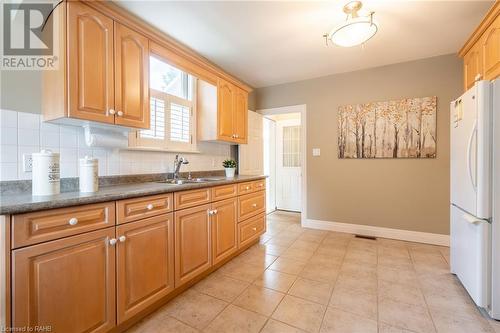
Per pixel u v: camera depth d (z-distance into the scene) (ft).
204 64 8.10
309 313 5.25
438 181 9.42
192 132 9.11
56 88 4.61
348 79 10.98
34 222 3.39
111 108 5.20
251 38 7.77
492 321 4.93
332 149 11.41
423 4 6.09
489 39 6.06
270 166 16.74
